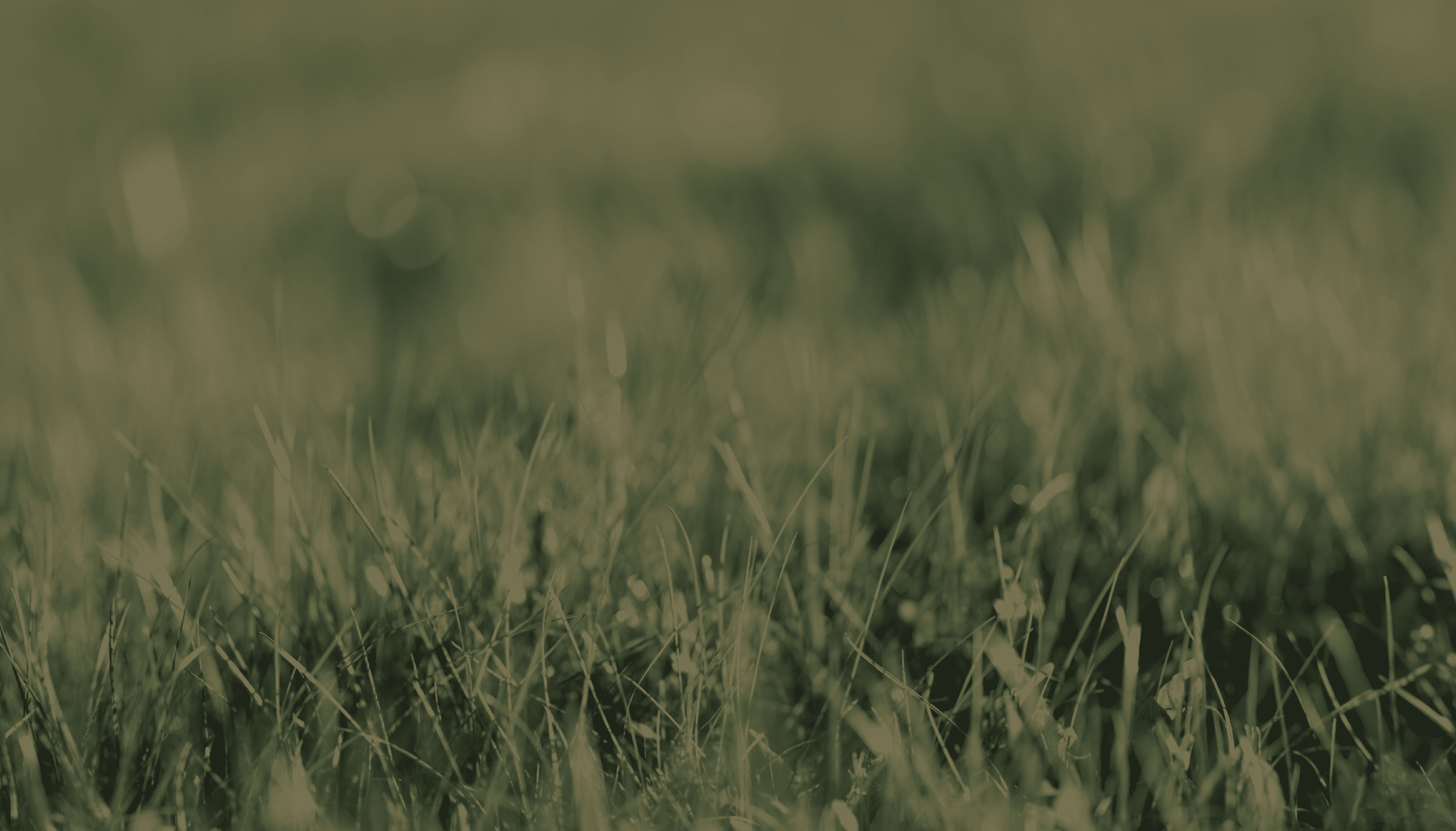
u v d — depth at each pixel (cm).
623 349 87
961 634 82
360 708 79
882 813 77
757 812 77
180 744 79
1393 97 127
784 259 114
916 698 79
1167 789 77
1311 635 82
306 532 81
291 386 92
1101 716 80
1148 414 88
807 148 142
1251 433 86
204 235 141
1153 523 84
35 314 98
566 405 85
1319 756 79
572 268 116
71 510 85
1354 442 86
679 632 79
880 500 88
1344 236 98
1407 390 87
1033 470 86
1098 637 79
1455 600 82
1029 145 129
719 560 84
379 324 125
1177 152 120
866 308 106
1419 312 90
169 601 79
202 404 92
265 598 81
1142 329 91
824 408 89
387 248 142
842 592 81
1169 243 97
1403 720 80
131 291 126
